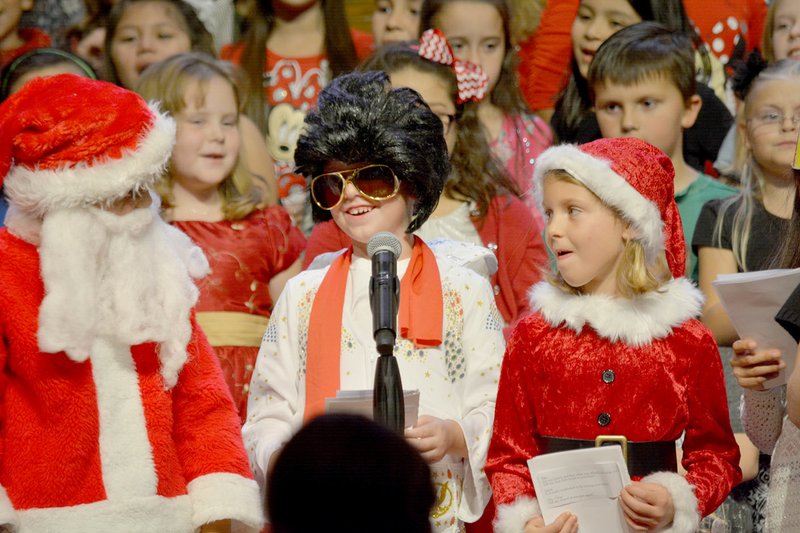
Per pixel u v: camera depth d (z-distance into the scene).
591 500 9.73
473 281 11.36
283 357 11.30
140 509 9.15
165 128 9.56
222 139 15.66
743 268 15.02
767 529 10.53
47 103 9.29
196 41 18.84
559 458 9.77
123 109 9.38
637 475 9.96
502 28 17.64
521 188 16.73
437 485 10.76
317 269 11.89
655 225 10.27
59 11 19.17
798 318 9.51
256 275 15.35
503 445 10.53
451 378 11.02
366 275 11.20
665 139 16.41
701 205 15.98
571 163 10.29
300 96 18.52
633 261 10.29
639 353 10.16
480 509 10.75
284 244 15.84
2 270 9.29
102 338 9.38
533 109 17.61
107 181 9.21
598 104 16.77
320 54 18.61
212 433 9.71
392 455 5.36
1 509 8.71
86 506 9.03
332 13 18.53
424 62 15.62
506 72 17.64
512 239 15.45
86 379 9.22
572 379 10.24
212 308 14.94
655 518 9.52
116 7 18.88
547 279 10.82
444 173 11.51
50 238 9.19
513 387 10.58
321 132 10.98
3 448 9.11
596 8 17.41
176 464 9.59
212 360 10.07
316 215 11.62
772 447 10.91
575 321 10.30
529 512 10.01
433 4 17.97
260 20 18.70
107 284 9.48
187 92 15.66
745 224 15.15
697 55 17.31
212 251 15.17
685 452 10.40
